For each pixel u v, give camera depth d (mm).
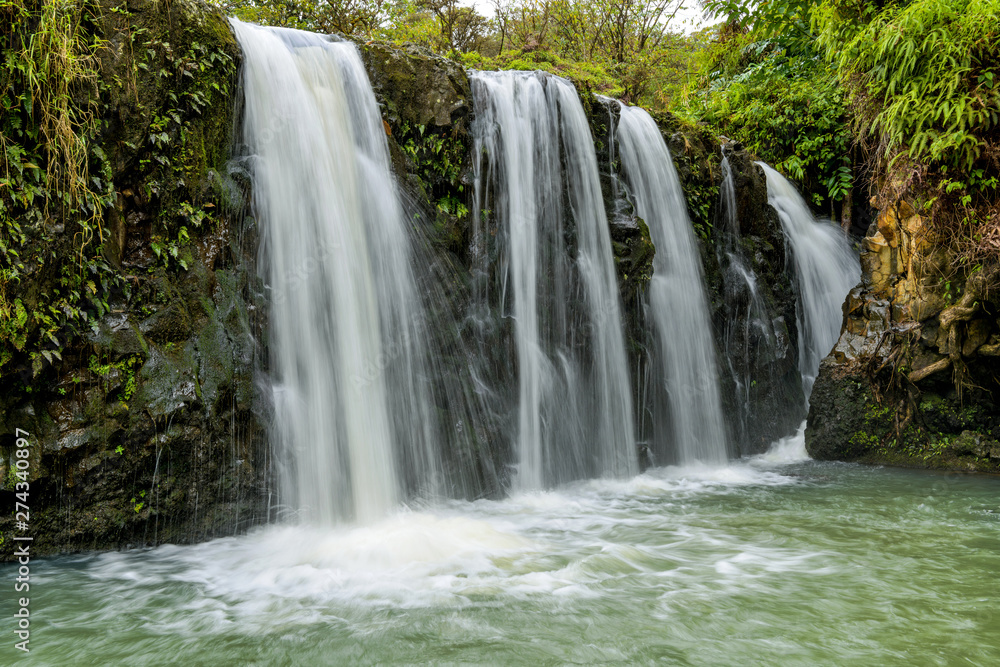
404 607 4332
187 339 5914
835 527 6059
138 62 5805
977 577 4727
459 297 7578
